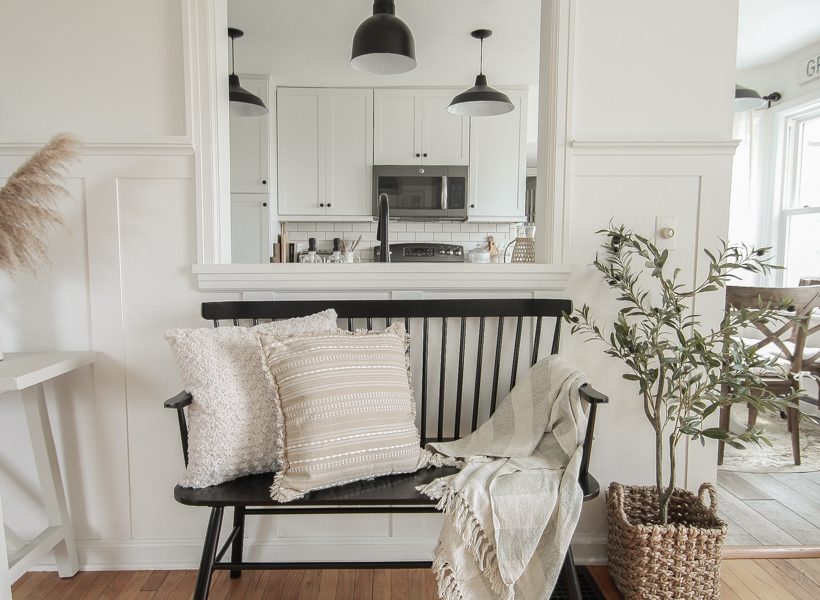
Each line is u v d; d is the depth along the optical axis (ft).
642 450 5.87
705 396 4.81
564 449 4.55
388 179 14.24
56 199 5.45
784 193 13.15
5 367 4.66
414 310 5.41
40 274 5.51
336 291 5.67
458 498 4.09
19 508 5.73
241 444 4.37
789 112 12.73
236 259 13.73
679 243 5.71
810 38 11.70
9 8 5.48
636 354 4.89
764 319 4.84
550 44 5.65
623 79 5.61
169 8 5.48
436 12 10.02
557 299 5.41
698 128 5.66
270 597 5.28
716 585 4.88
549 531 4.18
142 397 5.65
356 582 5.56
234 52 12.05
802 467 8.60
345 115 14.17
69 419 5.64
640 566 4.85
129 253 5.55
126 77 5.53
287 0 9.60
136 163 5.47
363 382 4.44
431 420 5.85
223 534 5.79
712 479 5.87
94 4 5.48
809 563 5.82
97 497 5.72
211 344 4.55
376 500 4.08
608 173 5.64
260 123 13.57
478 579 4.11
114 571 5.73
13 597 5.23
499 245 15.34
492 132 14.29
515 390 5.29
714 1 5.56
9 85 5.54
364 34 7.38
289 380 4.28
